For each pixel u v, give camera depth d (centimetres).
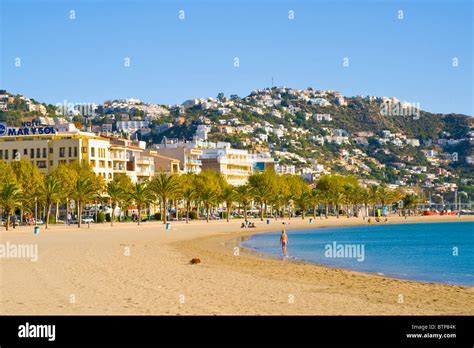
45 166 16475
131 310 2673
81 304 2803
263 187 18038
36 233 9738
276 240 9344
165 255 5800
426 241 9788
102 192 14825
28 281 3566
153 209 18838
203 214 19850
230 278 3891
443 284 3862
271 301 2930
